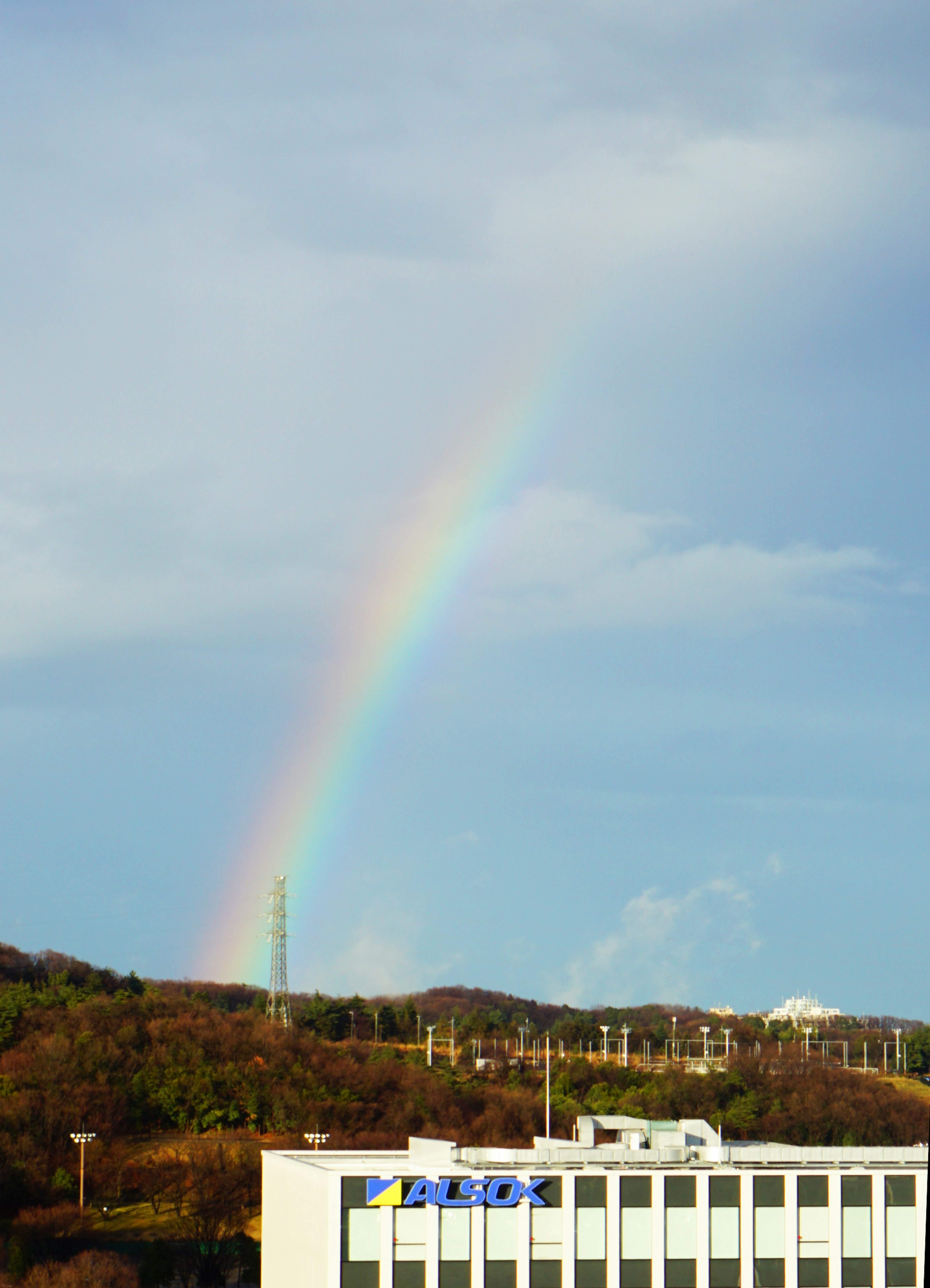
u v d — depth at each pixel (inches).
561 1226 3422.7
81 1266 5334.6
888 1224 3523.6
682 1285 3447.3
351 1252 3344.0
